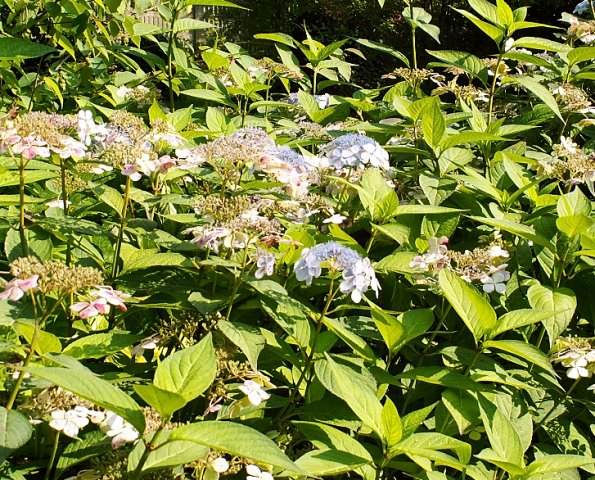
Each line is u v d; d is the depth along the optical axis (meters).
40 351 2.22
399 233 3.08
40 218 2.69
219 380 2.39
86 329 2.80
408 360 3.16
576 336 3.21
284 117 5.11
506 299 3.28
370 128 3.98
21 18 4.55
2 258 3.19
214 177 3.07
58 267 2.09
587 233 3.18
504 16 4.36
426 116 3.61
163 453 1.85
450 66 5.05
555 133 4.98
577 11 5.79
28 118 2.48
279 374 2.84
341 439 2.34
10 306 2.30
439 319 3.15
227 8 13.92
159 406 1.66
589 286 3.47
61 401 2.08
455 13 12.17
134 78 4.83
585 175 3.60
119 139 2.76
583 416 3.26
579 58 4.63
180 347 2.68
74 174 3.20
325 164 3.29
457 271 2.92
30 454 2.42
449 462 2.11
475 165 4.35
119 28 4.79
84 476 2.11
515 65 6.09
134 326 2.97
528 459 3.08
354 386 2.26
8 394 2.23
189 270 2.83
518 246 3.50
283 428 2.63
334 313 3.12
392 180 3.90
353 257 2.48
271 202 2.90
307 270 2.46
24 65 5.38
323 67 5.45
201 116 4.80
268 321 3.06
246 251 2.56
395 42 12.38
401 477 2.97
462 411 2.59
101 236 2.92
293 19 13.95
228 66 4.96
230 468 2.22
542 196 3.50
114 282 2.75
